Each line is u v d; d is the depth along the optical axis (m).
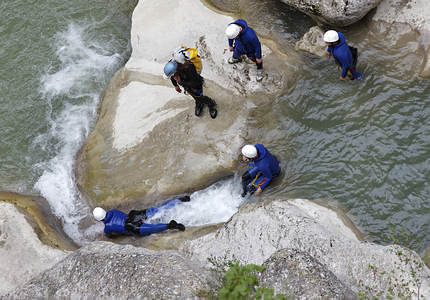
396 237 5.94
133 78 8.44
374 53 7.50
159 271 4.95
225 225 6.17
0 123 8.87
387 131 6.85
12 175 8.24
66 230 7.50
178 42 8.46
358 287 4.96
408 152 6.59
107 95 8.68
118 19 9.92
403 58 7.28
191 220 7.14
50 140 8.54
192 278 4.75
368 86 7.29
